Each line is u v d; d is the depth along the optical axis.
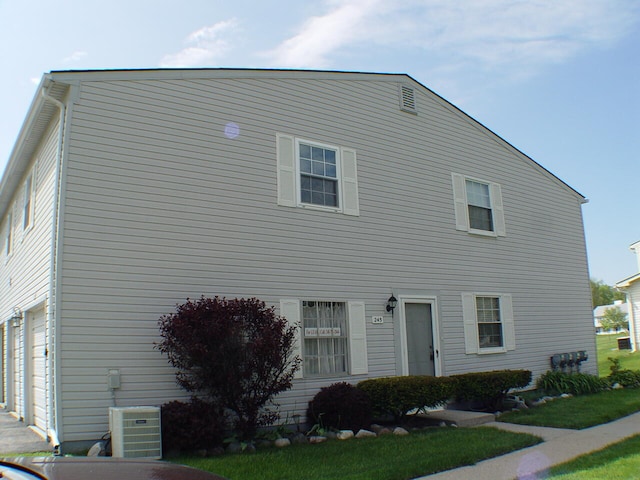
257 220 10.79
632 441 9.16
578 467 7.55
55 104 9.63
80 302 8.77
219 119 10.68
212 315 9.13
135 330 9.17
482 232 14.92
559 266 17.16
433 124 14.38
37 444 9.12
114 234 9.23
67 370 8.52
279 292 10.81
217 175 10.46
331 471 7.41
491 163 15.73
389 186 13.05
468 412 12.18
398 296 12.65
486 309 14.77
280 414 10.38
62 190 8.89
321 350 11.27
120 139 9.54
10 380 14.25
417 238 13.34
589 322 17.80
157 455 8.24
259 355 9.20
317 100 12.17
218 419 9.04
